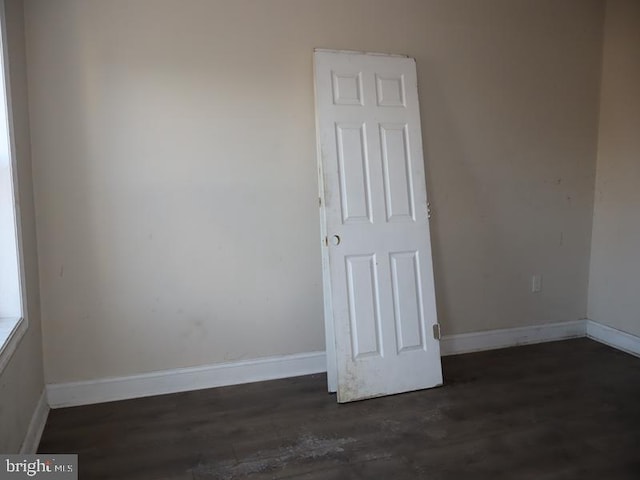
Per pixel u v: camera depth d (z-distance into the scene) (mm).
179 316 2906
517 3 3432
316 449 2297
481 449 2277
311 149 3057
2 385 1839
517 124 3518
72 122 2646
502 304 3617
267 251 3031
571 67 3600
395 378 2891
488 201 3502
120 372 2832
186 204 2861
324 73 2898
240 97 2904
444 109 3328
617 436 2377
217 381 3000
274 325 3088
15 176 2232
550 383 3002
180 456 2250
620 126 3531
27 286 2359
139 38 2715
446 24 3279
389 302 2930
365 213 2930
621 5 3488
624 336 3551
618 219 3578
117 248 2771
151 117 2766
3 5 2146
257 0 2889
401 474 2094
